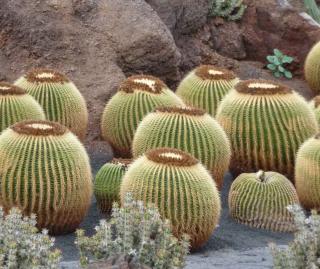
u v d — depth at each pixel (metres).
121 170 9.40
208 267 7.12
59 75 11.35
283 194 9.40
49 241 5.57
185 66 16.48
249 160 10.80
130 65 14.15
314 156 9.86
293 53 17.86
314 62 16.58
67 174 8.39
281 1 18.03
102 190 9.41
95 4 14.19
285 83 17.34
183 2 16.25
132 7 14.36
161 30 14.27
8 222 5.56
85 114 11.58
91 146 12.70
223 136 9.90
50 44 13.62
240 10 17.72
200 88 12.36
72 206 8.51
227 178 11.29
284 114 10.65
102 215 9.49
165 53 14.31
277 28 17.88
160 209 8.00
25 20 13.69
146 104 11.20
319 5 21.89
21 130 8.40
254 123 10.66
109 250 5.81
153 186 8.02
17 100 10.26
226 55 17.52
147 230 5.74
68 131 8.67
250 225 9.45
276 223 9.38
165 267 5.75
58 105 11.12
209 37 17.12
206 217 8.16
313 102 12.13
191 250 8.27
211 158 9.65
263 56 17.92
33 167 8.30
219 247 8.55
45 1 13.97
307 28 17.81
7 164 8.30
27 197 8.31
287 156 10.69
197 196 8.08
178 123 9.61
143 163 8.20
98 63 13.65
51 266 5.30
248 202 9.42
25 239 5.47
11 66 13.54
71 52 13.66
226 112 10.86
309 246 5.66
